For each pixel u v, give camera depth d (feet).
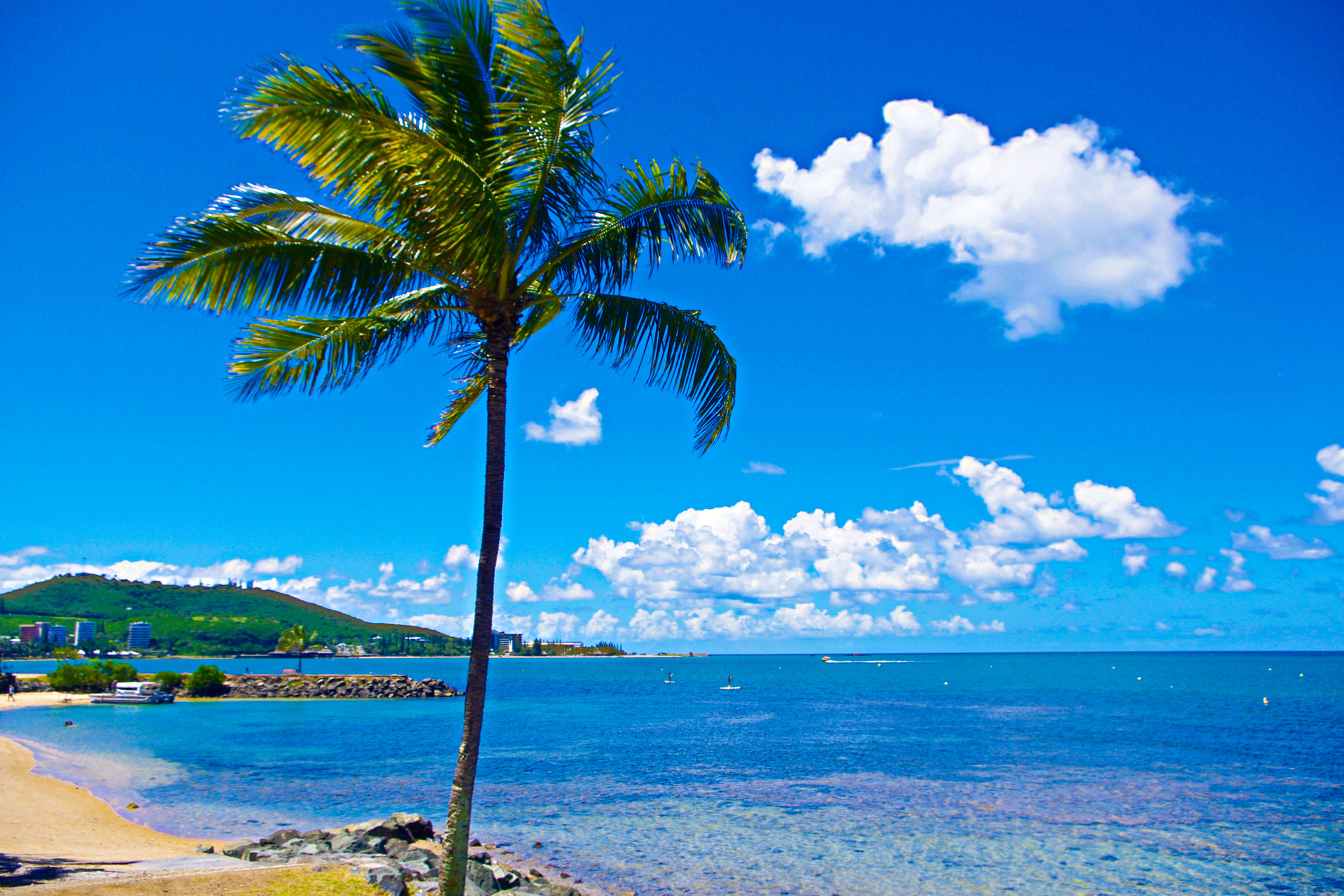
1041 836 76.74
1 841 61.05
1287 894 59.06
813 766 126.31
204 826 79.82
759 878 63.05
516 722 220.02
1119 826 81.05
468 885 52.11
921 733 176.96
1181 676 544.62
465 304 33.32
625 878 63.00
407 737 173.88
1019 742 156.25
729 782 110.83
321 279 30.71
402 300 34.81
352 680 352.69
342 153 28.40
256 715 241.55
